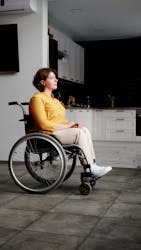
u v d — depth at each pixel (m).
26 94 4.59
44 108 2.82
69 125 2.81
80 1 4.71
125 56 7.15
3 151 4.74
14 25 4.52
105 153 4.83
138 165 4.23
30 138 2.74
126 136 5.17
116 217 2.14
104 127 5.26
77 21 5.79
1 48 4.58
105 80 7.32
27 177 3.46
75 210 2.30
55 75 2.99
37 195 2.74
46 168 3.05
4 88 4.68
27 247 1.66
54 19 5.66
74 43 6.72
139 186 3.09
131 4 4.84
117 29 6.36
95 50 7.36
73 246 1.67
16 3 4.33
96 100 7.39
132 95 7.12
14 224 2.01
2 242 1.72
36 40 4.50
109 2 4.75
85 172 2.72
